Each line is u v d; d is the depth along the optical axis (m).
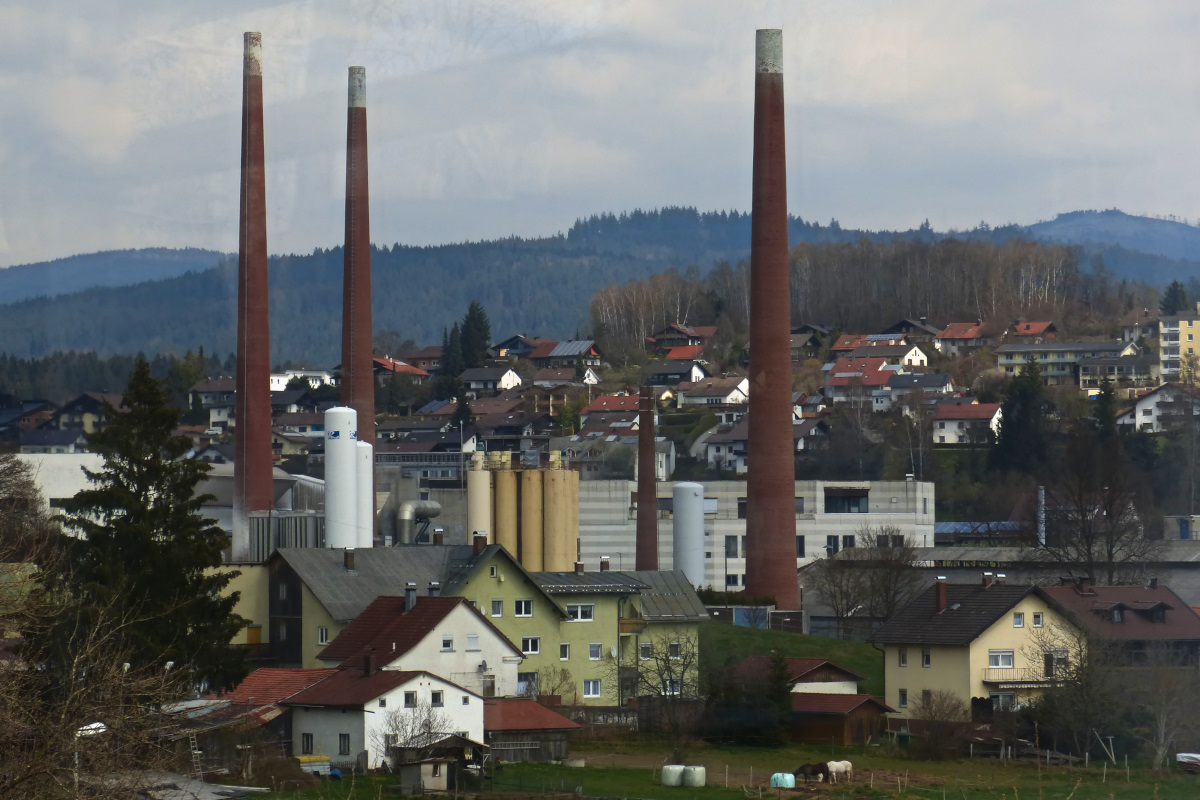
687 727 135.50
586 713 139.12
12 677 61.44
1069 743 130.25
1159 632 152.25
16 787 58.69
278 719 119.75
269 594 155.12
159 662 111.25
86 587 111.94
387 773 114.19
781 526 199.25
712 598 199.00
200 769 99.06
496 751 121.38
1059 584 177.12
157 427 130.62
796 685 146.12
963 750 130.12
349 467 198.12
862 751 131.25
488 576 150.88
